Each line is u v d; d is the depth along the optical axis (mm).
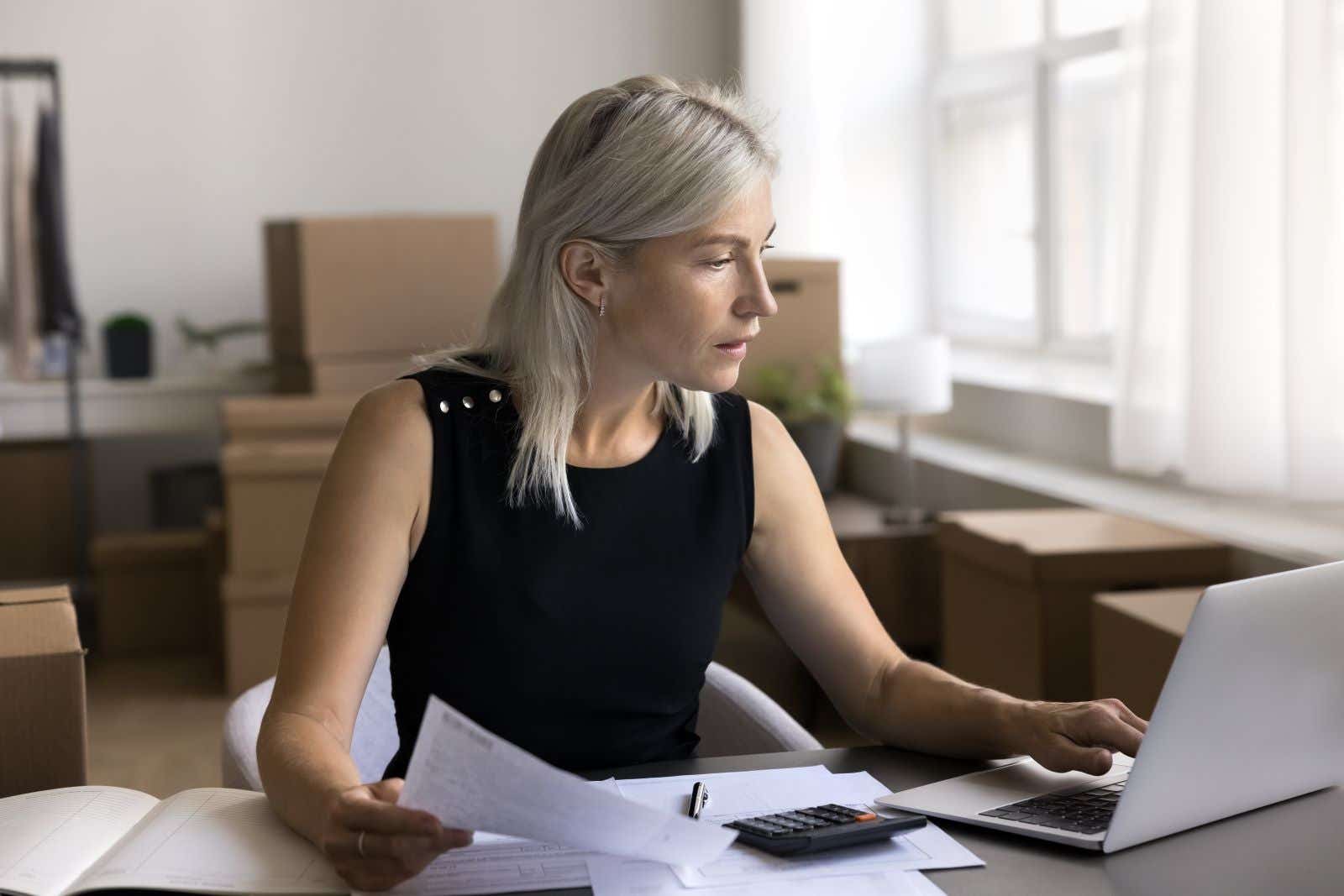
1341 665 1093
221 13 5125
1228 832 1070
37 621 1393
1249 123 2742
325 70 5227
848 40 4766
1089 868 1000
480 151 5379
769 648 3889
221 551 4082
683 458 1389
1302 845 1044
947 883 974
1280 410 2791
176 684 4051
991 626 2906
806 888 961
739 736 1559
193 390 4914
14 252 4684
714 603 1379
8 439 4746
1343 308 2568
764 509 1434
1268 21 2715
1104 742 1181
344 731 1151
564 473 1310
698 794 1130
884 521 3713
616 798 878
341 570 1225
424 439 1300
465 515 1296
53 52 5016
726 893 954
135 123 5090
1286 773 1120
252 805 1092
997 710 1251
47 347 4945
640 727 1352
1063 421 3814
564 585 1302
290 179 5230
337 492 1267
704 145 1230
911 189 4848
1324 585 1064
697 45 5516
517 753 861
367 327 4113
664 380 1359
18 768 1324
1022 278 4453
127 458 5207
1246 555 2662
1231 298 2787
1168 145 3029
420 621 1304
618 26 5449
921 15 4797
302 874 959
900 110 4816
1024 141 4395
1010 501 3535
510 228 5422
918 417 4445
